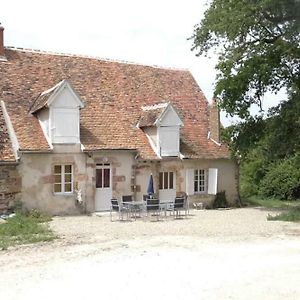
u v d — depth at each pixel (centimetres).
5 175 2228
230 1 2434
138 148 2609
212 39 2602
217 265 1259
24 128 2344
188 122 2966
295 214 2308
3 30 2606
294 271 1194
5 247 1500
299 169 3734
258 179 3994
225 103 2627
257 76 2494
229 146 2792
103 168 2506
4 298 963
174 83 3170
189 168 2792
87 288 1040
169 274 1164
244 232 1836
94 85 2805
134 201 2450
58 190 2384
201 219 2269
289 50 2362
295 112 2373
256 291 1018
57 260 1318
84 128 2517
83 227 1977
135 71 3073
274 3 2242
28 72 2628
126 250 1460
